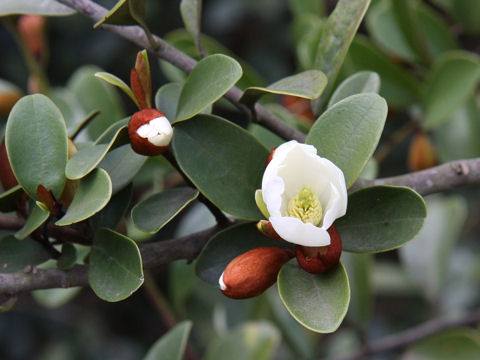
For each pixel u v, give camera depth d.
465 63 0.69
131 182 0.55
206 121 0.52
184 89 0.52
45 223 0.52
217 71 0.52
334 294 0.49
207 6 1.85
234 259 0.50
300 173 0.50
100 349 1.80
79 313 1.86
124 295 0.50
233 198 0.52
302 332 0.85
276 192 0.49
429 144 0.74
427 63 0.73
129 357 1.80
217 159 0.52
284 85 0.52
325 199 0.50
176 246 0.54
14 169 0.52
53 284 0.53
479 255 1.21
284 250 0.51
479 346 0.73
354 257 0.77
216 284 0.52
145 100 0.52
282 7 1.84
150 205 0.52
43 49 0.71
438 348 0.74
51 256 0.53
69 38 1.91
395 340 0.80
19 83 1.88
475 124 0.74
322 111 0.59
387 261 1.66
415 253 0.87
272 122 0.56
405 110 0.74
